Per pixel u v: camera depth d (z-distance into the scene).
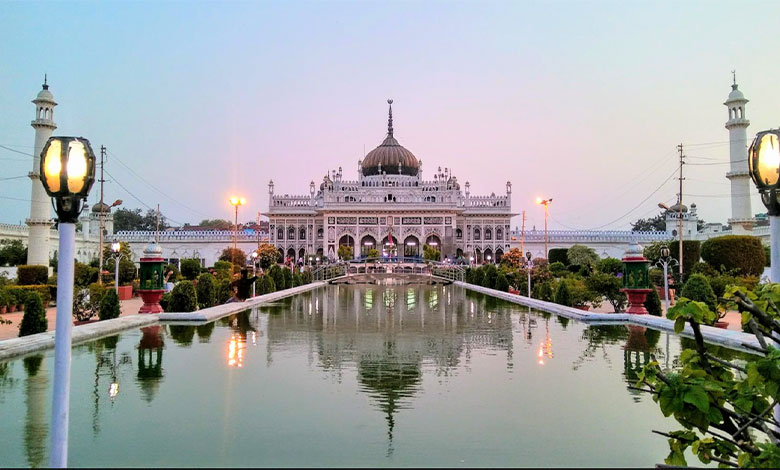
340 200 87.38
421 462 5.92
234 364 10.88
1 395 8.69
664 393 5.50
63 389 5.49
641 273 18.38
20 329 13.98
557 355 11.83
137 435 6.74
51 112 39.72
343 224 86.38
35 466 5.95
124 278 36.81
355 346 13.03
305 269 45.47
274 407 7.88
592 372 10.17
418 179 91.62
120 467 5.77
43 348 12.82
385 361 11.19
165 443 6.47
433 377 9.76
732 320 19.72
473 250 87.19
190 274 46.25
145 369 10.43
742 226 44.47
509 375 9.92
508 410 7.79
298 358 11.52
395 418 7.40
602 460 6.02
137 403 8.12
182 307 18.86
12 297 22.97
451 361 11.20
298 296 30.94
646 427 7.15
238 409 7.79
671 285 25.75
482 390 8.86
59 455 5.43
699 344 5.97
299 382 9.38
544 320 18.36
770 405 5.70
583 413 7.68
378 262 71.25
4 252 45.97
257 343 13.47
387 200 87.62
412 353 12.09
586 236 83.38
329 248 86.00
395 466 5.80
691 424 5.68
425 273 63.59
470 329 16.08
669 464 5.78
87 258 63.19
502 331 15.62
